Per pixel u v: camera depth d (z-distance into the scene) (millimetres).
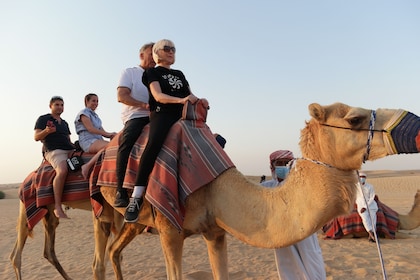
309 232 3564
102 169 5113
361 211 9719
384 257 8086
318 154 3615
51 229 7008
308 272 4785
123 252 9688
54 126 6441
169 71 4691
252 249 9461
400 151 3273
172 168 4188
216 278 4422
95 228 5844
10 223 16656
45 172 6395
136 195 4289
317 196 3512
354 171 3613
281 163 5109
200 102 4438
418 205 10172
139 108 5270
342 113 3559
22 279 7609
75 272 8016
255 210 3844
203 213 4180
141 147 4570
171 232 4191
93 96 6609
